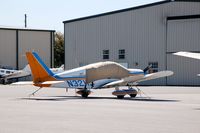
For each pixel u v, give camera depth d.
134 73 27.09
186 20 44.22
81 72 25.80
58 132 11.10
